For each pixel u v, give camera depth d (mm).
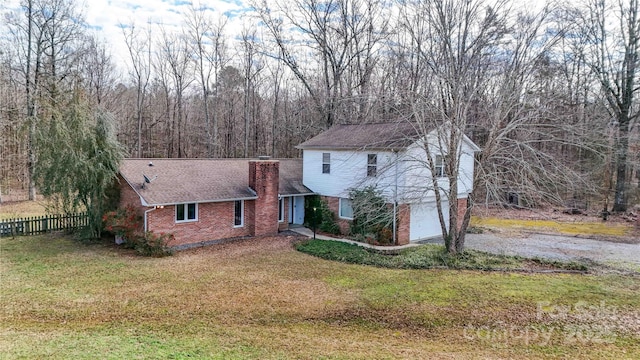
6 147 33500
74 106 17250
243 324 9570
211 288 12258
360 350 8164
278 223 21859
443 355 7969
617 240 20484
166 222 17516
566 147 26078
